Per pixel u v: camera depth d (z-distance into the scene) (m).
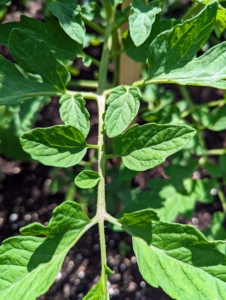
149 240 0.18
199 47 0.20
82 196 0.37
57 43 0.22
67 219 0.18
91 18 0.27
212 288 0.17
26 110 0.34
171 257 0.17
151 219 0.18
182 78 0.19
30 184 0.41
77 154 0.19
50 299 0.36
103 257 0.18
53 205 0.40
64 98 0.20
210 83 0.18
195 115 0.30
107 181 0.38
